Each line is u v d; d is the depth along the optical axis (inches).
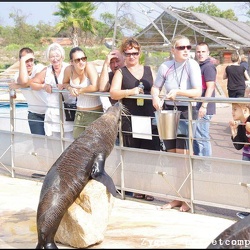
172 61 277.6
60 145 333.1
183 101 266.5
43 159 345.4
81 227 215.5
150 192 287.7
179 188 275.4
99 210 222.4
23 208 281.6
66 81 318.3
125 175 297.7
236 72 491.8
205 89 298.2
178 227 244.8
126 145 295.9
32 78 342.6
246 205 253.4
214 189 263.1
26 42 1422.2
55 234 221.1
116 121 263.4
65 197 217.6
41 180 347.3
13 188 329.1
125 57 291.4
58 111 333.7
